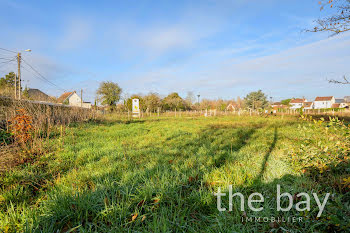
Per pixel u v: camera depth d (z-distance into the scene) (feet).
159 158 14.07
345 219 6.10
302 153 11.83
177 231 6.33
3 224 6.57
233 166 11.71
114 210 7.16
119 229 6.30
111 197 8.45
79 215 6.87
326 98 198.49
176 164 12.60
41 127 23.22
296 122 43.75
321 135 14.44
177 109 142.41
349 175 8.96
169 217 7.04
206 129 33.30
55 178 10.98
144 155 15.71
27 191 9.42
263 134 25.80
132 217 6.92
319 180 9.61
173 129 33.32
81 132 27.07
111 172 11.37
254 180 9.65
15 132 16.89
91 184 9.82
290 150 12.65
